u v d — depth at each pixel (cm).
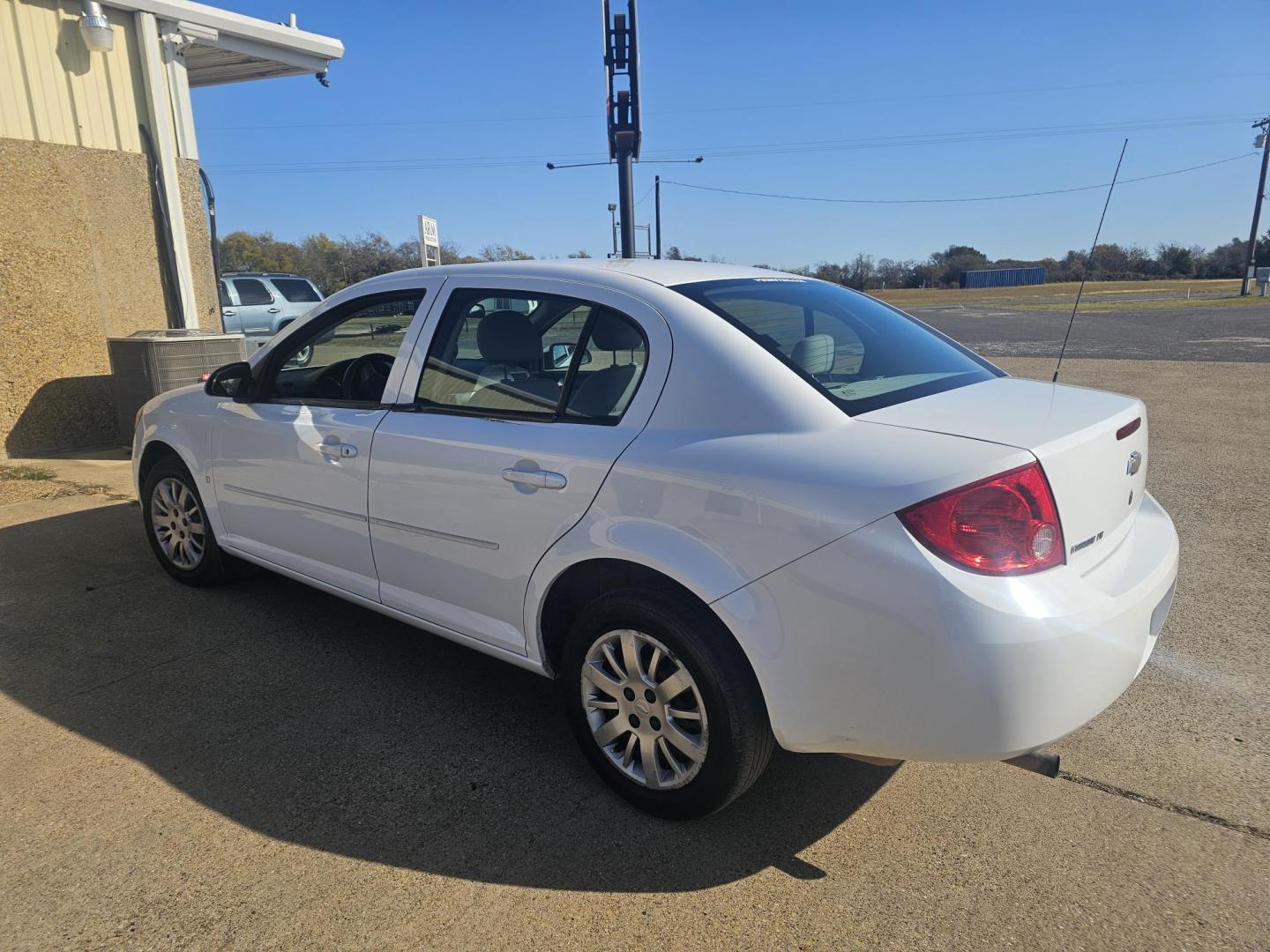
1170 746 307
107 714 335
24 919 228
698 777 256
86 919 229
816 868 249
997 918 228
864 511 218
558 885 243
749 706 246
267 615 432
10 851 256
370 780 293
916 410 251
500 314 313
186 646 396
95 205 797
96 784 290
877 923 227
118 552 529
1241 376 1288
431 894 239
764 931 225
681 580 245
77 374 802
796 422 242
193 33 848
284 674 369
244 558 418
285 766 301
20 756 306
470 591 311
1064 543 224
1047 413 252
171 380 747
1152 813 271
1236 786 283
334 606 445
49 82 755
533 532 283
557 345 292
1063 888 239
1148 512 292
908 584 211
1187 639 391
